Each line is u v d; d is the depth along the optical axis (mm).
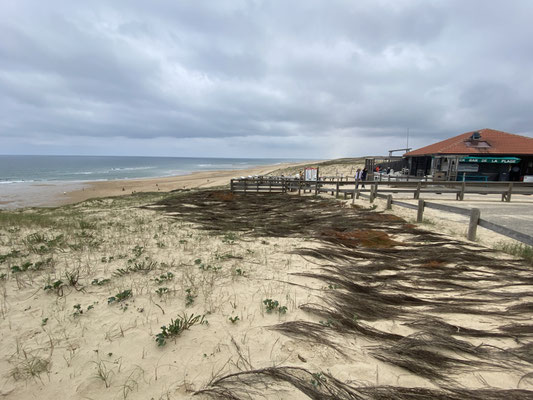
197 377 2205
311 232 7367
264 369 2213
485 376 2260
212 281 3939
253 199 15211
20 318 3006
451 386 2150
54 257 5012
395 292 3836
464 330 2838
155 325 2893
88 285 3822
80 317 3027
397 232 7246
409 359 2408
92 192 29875
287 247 5973
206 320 2961
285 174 45438
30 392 2062
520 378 2234
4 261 4676
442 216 9438
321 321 2994
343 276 4332
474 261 5023
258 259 5109
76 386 2115
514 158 20891
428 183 14180
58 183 40094
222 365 2336
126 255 5184
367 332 2787
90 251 5434
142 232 7391
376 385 2137
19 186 36062
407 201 13344
